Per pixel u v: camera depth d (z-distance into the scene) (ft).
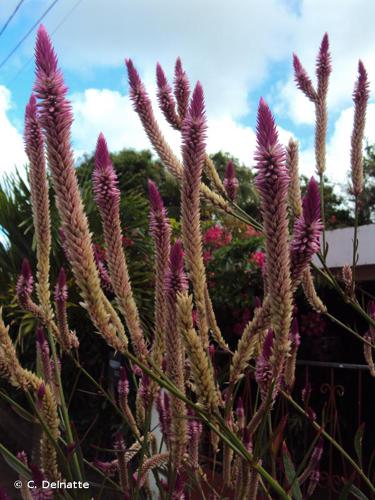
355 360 17.25
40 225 5.91
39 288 6.17
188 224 4.69
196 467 6.07
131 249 18.31
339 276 9.52
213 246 19.45
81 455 5.55
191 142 4.55
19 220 18.81
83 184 18.69
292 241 3.88
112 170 4.51
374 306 8.43
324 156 8.50
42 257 6.03
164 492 6.22
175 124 7.20
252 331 4.56
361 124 8.36
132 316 4.54
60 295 6.53
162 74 7.21
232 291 17.30
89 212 17.39
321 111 8.52
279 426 4.72
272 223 3.66
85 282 3.92
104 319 4.03
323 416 6.38
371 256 13.51
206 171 7.77
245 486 4.80
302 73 8.61
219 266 17.63
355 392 16.31
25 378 5.00
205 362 3.92
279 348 3.84
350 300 7.85
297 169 7.73
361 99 8.33
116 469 6.98
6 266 18.67
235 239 18.65
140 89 6.88
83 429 16.48
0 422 18.56
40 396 4.90
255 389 13.58
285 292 3.72
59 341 6.57
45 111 3.70
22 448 16.38
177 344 4.62
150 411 5.58
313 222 3.81
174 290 4.46
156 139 6.90
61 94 3.70
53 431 4.95
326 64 8.57
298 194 7.72
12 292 17.48
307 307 17.24
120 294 4.50
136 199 19.47
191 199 4.65
